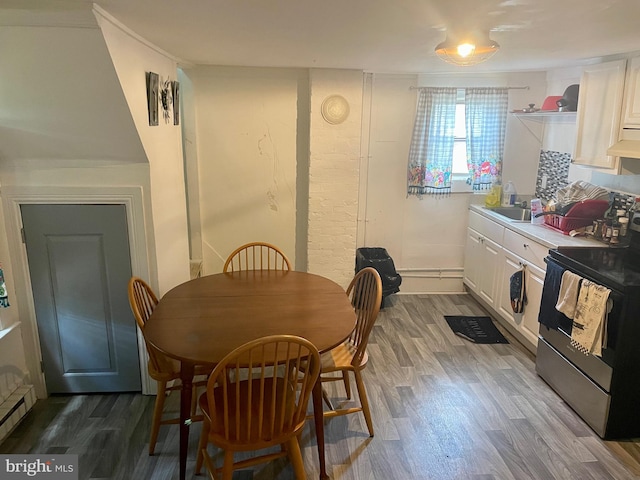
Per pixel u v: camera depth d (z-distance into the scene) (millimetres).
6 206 2656
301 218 4289
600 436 2607
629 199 3273
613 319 2455
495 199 4387
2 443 2498
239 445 1881
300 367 2514
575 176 3955
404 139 4410
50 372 2906
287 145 4121
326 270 4312
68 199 2689
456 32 2225
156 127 2836
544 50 2881
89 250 2771
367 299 2666
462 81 4293
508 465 2393
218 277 2957
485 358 3512
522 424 2725
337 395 2998
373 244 4652
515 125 4402
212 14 1893
